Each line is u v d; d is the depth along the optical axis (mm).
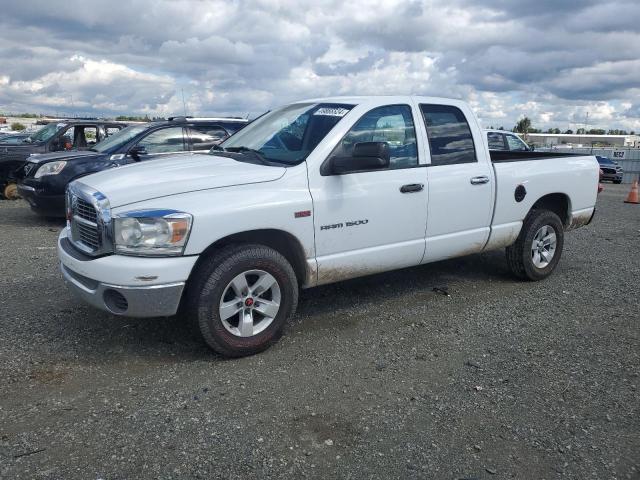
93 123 12422
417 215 4953
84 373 3820
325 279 4543
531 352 4312
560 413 3412
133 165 4609
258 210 4008
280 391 3623
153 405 3406
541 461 2936
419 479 2773
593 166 6648
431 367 4027
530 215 6039
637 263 7285
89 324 4699
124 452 2926
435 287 5988
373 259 4746
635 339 4598
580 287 6086
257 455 2932
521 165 5832
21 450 2926
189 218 3729
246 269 4004
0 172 12414
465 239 5410
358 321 4941
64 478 2711
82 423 3191
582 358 4211
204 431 3135
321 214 4344
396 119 4914
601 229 10336
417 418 3330
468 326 4855
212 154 5066
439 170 5090
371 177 4629
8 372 3805
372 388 3693
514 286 6094
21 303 5215
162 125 9477
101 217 3768
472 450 3023
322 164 4375
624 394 3652
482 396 3607
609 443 3102
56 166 9031
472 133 5457
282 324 4266
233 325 4137
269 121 5285
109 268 3699
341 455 2953
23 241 8125
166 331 4574
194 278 3904
